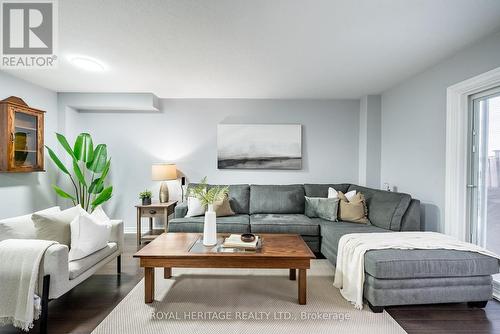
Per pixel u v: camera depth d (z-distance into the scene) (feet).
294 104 14.08
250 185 13.32
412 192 10.79
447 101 8.77
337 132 14.10
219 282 8.18
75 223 6.69
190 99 14.10
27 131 10.93
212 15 6.31
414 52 8.38
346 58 8.84
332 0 5.74
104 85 11.87
